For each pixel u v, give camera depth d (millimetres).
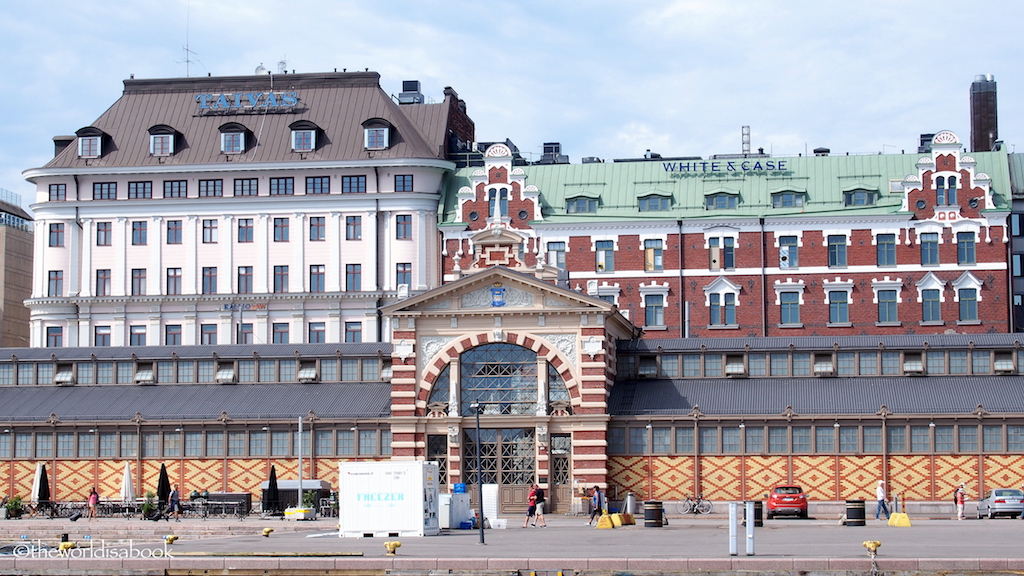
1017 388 85062
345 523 65312
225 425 88812
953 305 110812
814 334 112312
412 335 87125
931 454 82938
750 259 113875
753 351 89188
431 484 66938
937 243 111750
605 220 115562
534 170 121125
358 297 116750
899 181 113938
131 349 96188
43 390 95000
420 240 117938
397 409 86688
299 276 118812
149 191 121188
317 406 89688
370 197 118625
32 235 144500
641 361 90500
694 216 115000
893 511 79438
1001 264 110750
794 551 51844
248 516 82500
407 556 50656
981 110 126250
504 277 86188
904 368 87500
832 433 84000
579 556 50281
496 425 85812
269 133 122062
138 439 89562
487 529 71938
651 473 85375
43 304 120250
